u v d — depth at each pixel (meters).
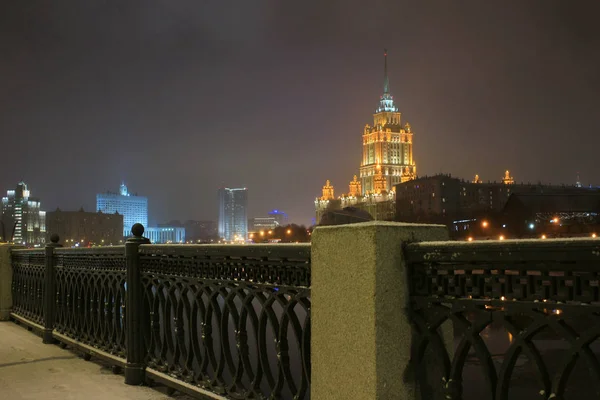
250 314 3.95
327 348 3.03
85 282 7.19
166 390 5.27
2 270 10.77
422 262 2.80
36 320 9.03
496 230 91.81
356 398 2.83
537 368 2.33
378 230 2.78
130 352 5.61
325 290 3.06
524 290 2.40
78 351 7.43
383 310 2.77
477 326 2.56
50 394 5.32
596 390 2.15
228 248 4.09
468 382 15.05
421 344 2.82
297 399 3.43
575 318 2.22
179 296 4.96
